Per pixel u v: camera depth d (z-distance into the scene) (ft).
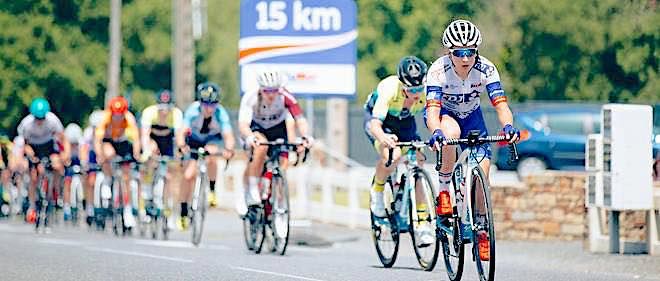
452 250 60.49
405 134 71.20
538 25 215.72
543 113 179.42
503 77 223.51
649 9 199.72
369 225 114.93
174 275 64.85
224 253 82.43
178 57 167.94
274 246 81.41
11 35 228.63
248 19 103.45
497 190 97.55
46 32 230.68
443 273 66.03
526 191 97.30
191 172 95.04
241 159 172.76
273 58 103.55
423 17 270.87
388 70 271.90
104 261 73.97
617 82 208.95
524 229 97.40
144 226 107.96
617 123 82.38
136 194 107.86
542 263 78.02
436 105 58.65
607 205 83.25
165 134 104.58
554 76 215.51
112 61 196.65
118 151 110.01
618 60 202.18
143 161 106.63
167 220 102.68
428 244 65.72
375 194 70.33
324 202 125.90
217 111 93.81
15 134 230.89
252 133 80.74
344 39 103.91
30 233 114.73
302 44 103.55
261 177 82.79
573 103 200.23
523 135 55.42
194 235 93.86
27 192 137.28
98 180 115.85
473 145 56.49
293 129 83.05
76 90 233.96
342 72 103.91
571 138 177.47
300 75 103.81
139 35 265.13
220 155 91.45
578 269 74.28
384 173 69.56
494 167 181.78
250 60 103.35
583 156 176.86
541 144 178.09
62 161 123.44
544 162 178.09
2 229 123.24
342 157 172.14
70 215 124.57
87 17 233.76
